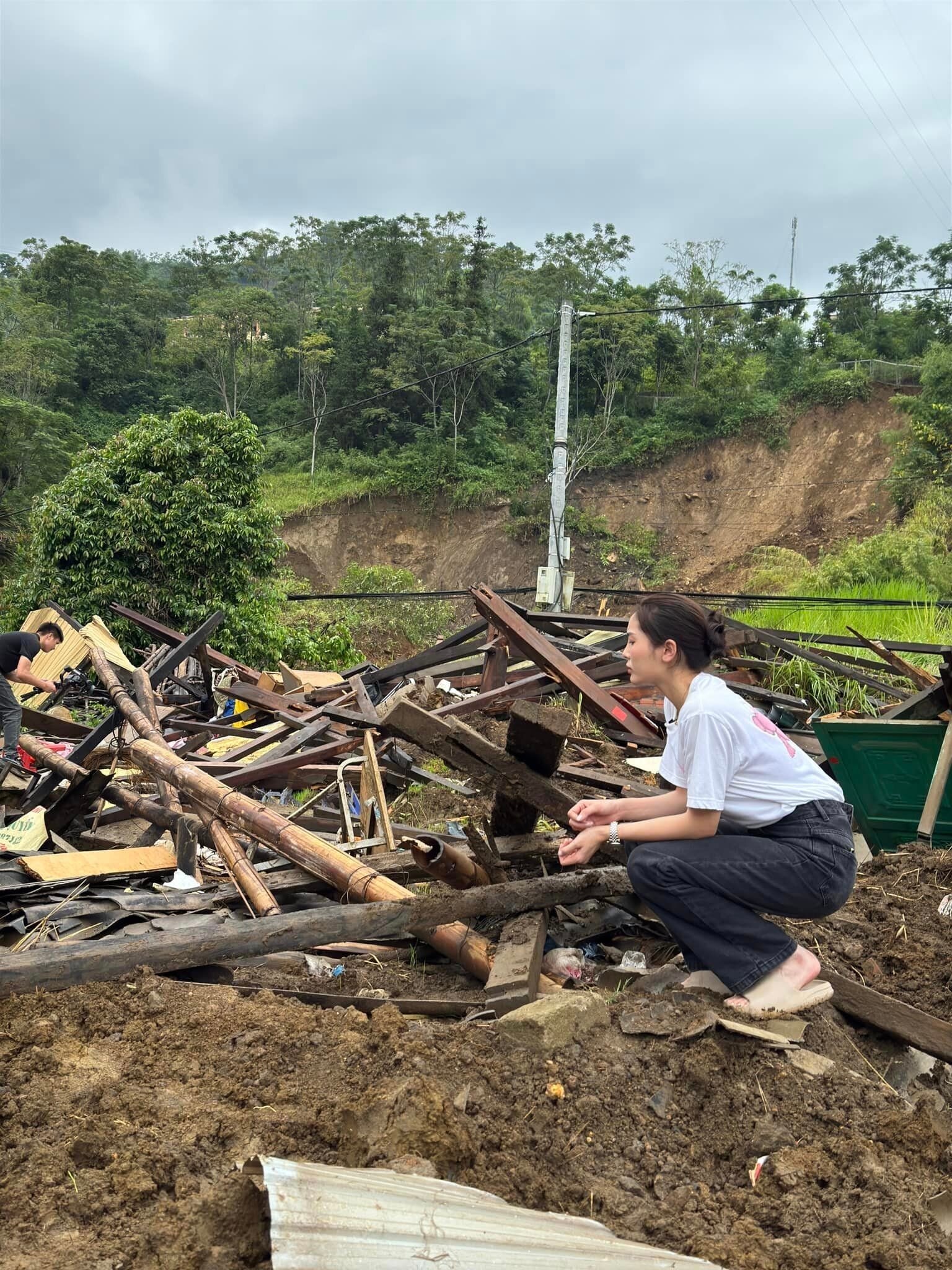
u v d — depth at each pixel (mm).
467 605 42562
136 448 19531
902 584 24109
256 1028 3305
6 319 64062
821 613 16156
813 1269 2398
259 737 9141
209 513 19172
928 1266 2373
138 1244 2256
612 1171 2736
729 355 55219
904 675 10625
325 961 4125
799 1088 3059
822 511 47250
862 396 49469
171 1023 3324
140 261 116375
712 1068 3057
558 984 3811
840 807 3385
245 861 4465
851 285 62031
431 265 75438
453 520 53031
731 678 10711
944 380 42312
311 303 72688
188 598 18891
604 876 4102
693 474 51438
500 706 9453
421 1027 3266
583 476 52750
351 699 9758
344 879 4090
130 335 68688
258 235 91062
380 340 60906
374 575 34812
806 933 4344
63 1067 3037
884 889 4770
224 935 3574
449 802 7469
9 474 40031
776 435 50625
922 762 5469
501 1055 3121
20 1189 2434
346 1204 2180
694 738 3277
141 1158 2545
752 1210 2625
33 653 8055
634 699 9695
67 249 73938
